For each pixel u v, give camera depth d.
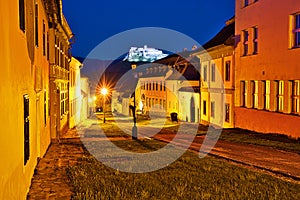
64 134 27.42
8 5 6.46
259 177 11.20
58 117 22.72
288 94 23.00
